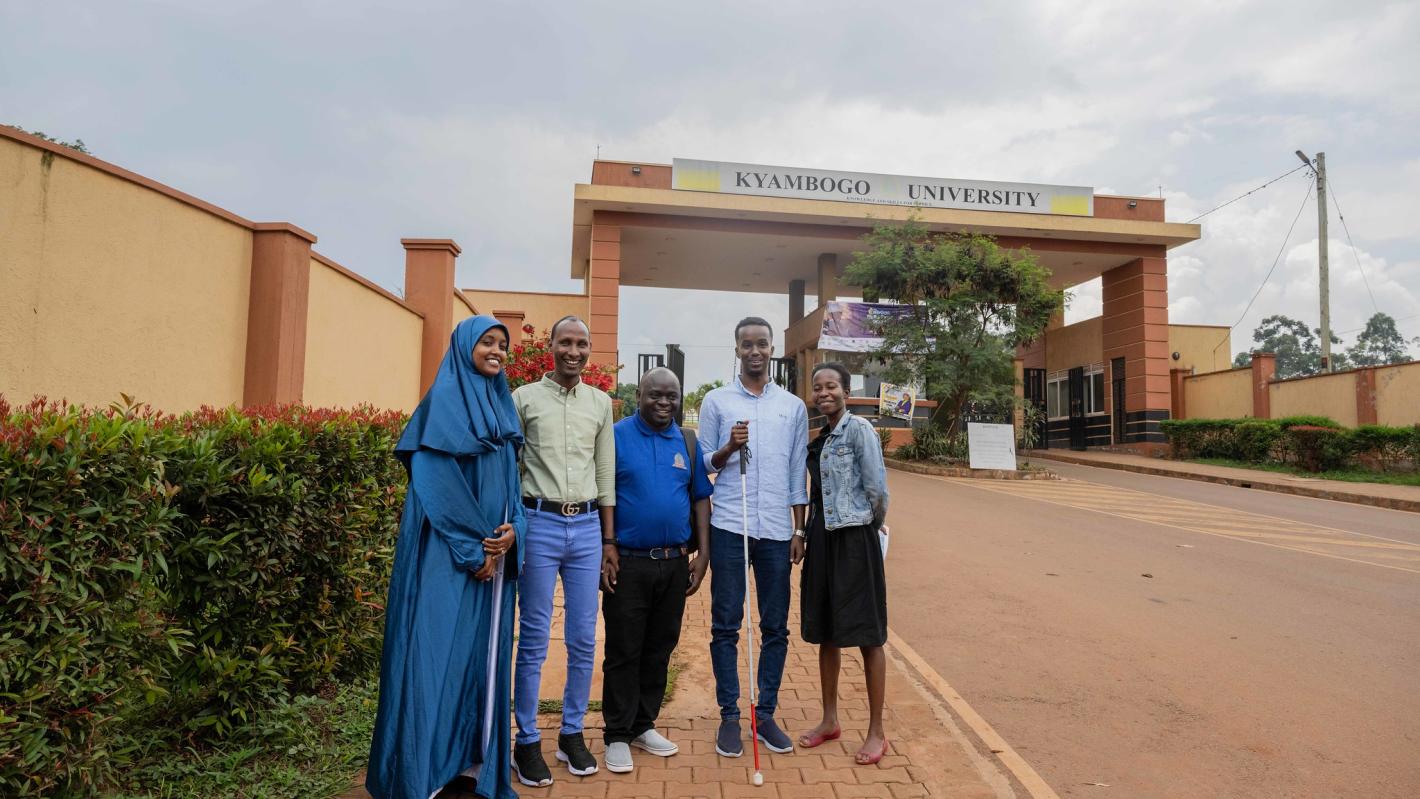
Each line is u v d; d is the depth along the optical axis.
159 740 3.48
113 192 5.93
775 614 4.03
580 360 3.74
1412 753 4.21
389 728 3.04
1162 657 5.72
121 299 5.99
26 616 2.46
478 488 3.32
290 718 3.79
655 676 3.92
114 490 2.77
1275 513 13.48
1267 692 5.07
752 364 4.23
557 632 5.77
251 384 7.27
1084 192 24.45
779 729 3.98
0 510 2.38
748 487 4.06
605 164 22.34
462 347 3.44
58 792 2.64
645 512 3.77
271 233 7.40
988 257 19.92
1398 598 7.56
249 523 3.58
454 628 3.17
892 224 21.73
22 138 5.29
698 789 3.51
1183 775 3.93
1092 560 9.04
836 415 4.09
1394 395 19.53
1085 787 3.79
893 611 6.80
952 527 11.04
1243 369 24.38
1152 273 25.59
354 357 9.19
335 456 4.14
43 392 5.42
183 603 3.55
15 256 5.26
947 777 3.70
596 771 3.64
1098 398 27.92
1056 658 5.67
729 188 22.56
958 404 20.83
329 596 4.12
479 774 3.22
